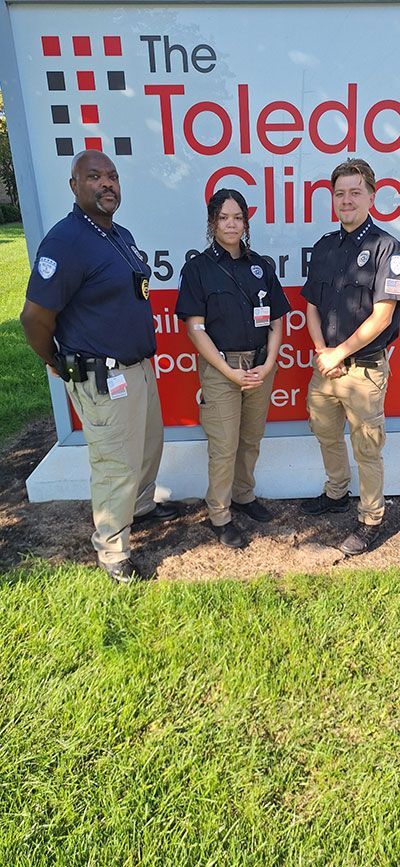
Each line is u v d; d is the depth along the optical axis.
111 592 2.65
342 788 1.84
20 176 3.05
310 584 2.75
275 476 3.50
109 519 2.73
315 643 2.38
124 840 1.69
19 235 23.28
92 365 2.51
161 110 2.99
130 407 2.60
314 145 3.08
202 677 2.22
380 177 3.15
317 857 1.65
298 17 2.87
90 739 1.99
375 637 2.42
